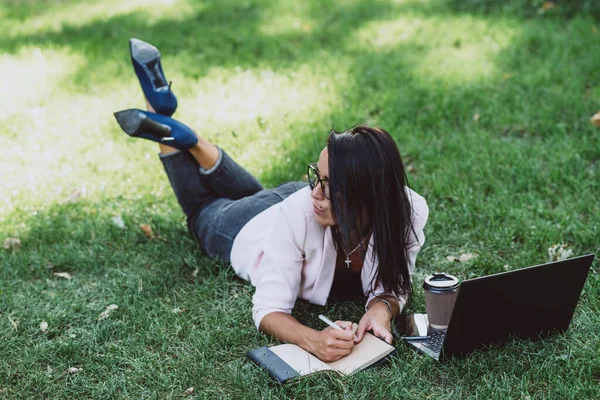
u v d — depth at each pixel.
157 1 8.58
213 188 3.42
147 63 3.36
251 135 4.79
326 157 2.57
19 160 4.48
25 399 2.52
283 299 2.77
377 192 2.56
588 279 3.09
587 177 4.02
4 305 3.08
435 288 2.68
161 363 2.67
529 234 3.49
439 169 4.18
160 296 3.16
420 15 7.17
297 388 2.45
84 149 4.66
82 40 6.98
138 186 4.16
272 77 5.73
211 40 6.80
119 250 3.55
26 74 6.02
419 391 2.46
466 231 3.62
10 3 8.93
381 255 2.67
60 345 2.76
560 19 6.66
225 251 3.25
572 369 2.50
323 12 7.60
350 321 2.85
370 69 5.80
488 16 7.02
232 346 2.77
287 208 2.78
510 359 2.56
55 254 3.48
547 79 5.28
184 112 5.10
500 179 4.06
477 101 5.10
